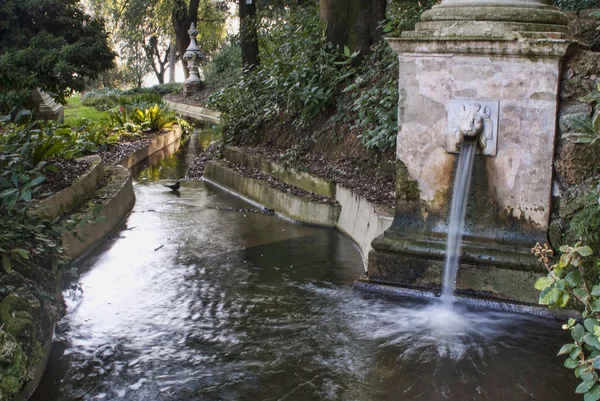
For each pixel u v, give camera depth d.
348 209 7.21
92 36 8.06
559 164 4.74
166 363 4.05
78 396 3.69
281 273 5.76
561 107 4.71
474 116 4.81
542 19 4.85
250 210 8.49
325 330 4.50
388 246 5.18
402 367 3.96
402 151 5.18
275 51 11.36
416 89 5.05
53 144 7.68
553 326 4.53
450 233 5.04
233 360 4.07
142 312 4.87
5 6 7.28
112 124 15.50
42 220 5.20
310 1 14.03
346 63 9.31
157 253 6.40
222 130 12.00
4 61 6.79
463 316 4.70
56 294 4.76
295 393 3.66
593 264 4.42
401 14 9.29
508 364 4.00
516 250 4.83
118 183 8.35
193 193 9.74
